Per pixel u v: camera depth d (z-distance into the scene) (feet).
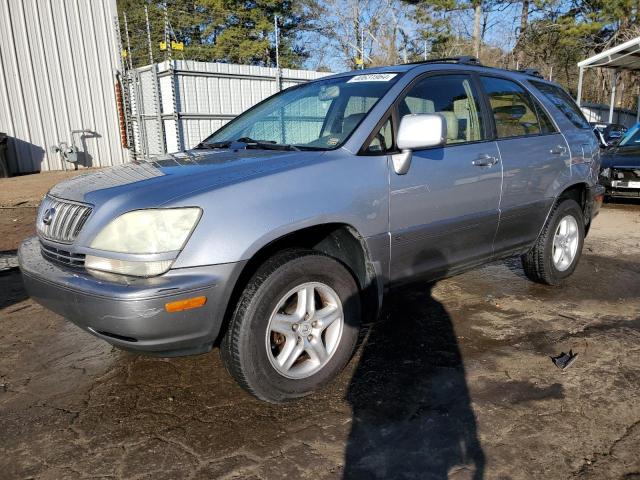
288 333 9.32
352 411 9.29
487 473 7.63
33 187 38.45
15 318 14.02
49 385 10.43
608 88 114.21
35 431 8.87
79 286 8.27
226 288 8.41
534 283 16.31
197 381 10.48
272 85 47.88
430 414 9.14
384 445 8.32
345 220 9.70
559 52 102.32
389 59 93.66
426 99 11.82
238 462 7.97
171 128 43.16
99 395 10.01
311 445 8.35
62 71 47.70
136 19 78.48
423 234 11.16
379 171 10.29
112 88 50.47
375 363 11.06
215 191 8.53
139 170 10.06
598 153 16.62
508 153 13.05
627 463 7.79
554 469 7.69
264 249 9.39
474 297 15.07
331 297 9.81
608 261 19.15
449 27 96.48
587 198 16.31
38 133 47.16
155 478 7.64
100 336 8.63
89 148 50.03
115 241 8.25
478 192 12.22
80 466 7.94
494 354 11.41
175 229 8.16
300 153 10.14
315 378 9.66
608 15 84.99
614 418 8.93
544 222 14.61
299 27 103.24
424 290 15.65
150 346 8.21
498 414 9.10
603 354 11.32
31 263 9.48
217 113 44.86
